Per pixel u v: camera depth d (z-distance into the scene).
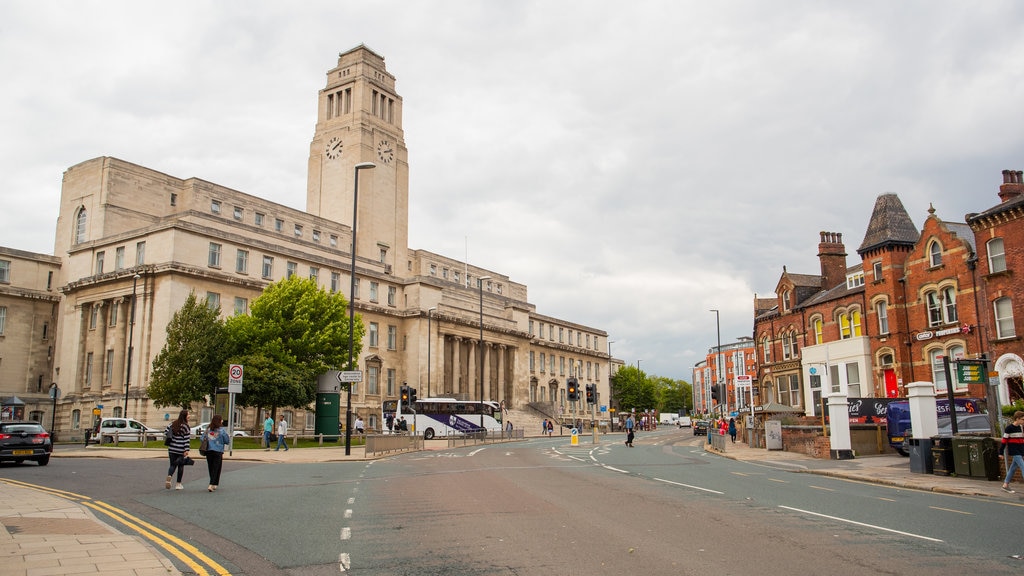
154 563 9.01
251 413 62.19
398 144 94.31
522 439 65.06
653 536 11.02
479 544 10.46
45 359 71.19
